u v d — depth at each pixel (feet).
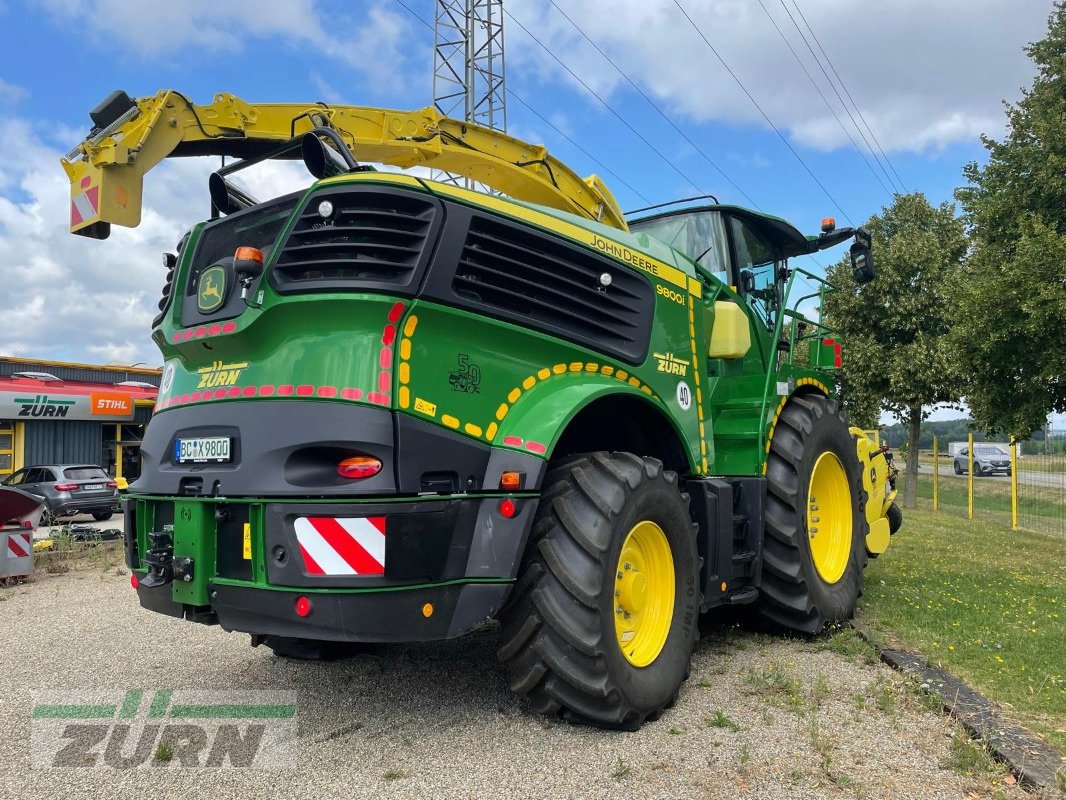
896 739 10.33
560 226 12.13
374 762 9.75
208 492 10.30
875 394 51.75
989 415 33.04
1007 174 36.40
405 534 9.37
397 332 9.77
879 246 52.95
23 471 57.67
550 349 11.48
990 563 26.68
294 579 9.33
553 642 10.28
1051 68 35.68
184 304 11.92
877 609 18.21
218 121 15.40
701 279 16.07
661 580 12.06
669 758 9.75
